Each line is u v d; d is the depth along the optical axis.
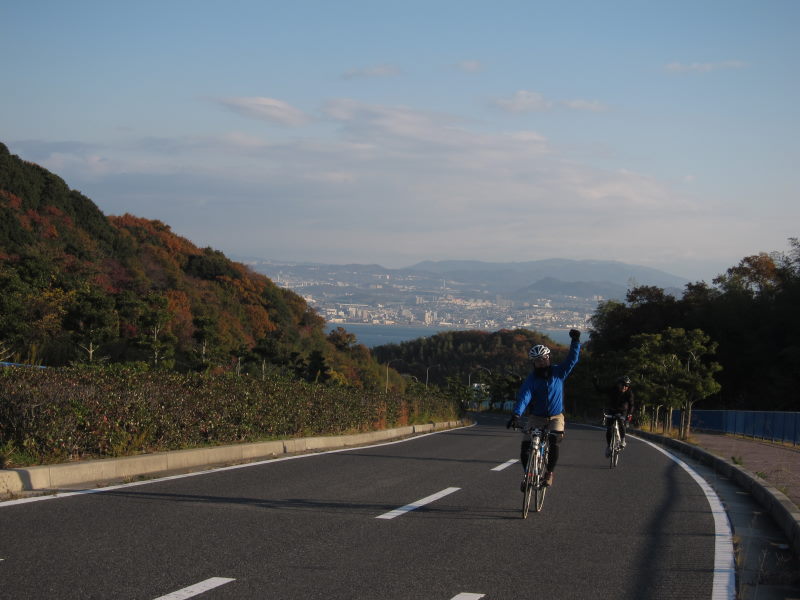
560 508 8.87
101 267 57.91
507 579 5.59
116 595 4.82
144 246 75.38
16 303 28.89
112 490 8.54
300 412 16.42
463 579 5.54
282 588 5.12
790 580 5.89
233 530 6.81
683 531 7.77
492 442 19.86
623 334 72.06
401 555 6.18
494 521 7.81
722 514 8.98
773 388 49.88
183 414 11.98
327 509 8.06
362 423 21.12
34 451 9.19
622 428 14.67
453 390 93.12
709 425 43.72
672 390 33.62
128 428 10.68
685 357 36.06
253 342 73.12
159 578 5.22
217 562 5.71
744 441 25.59
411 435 23.44
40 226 56.34
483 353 156.25
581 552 6.59
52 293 32.53
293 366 46.44
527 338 163.12
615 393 14.92
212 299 74.44
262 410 14.73
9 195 55.81
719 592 5.52
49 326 29.33
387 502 8.68
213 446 12.35
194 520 7.15
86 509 7.38
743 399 56.69
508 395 96.25
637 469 14.16
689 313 66.69
